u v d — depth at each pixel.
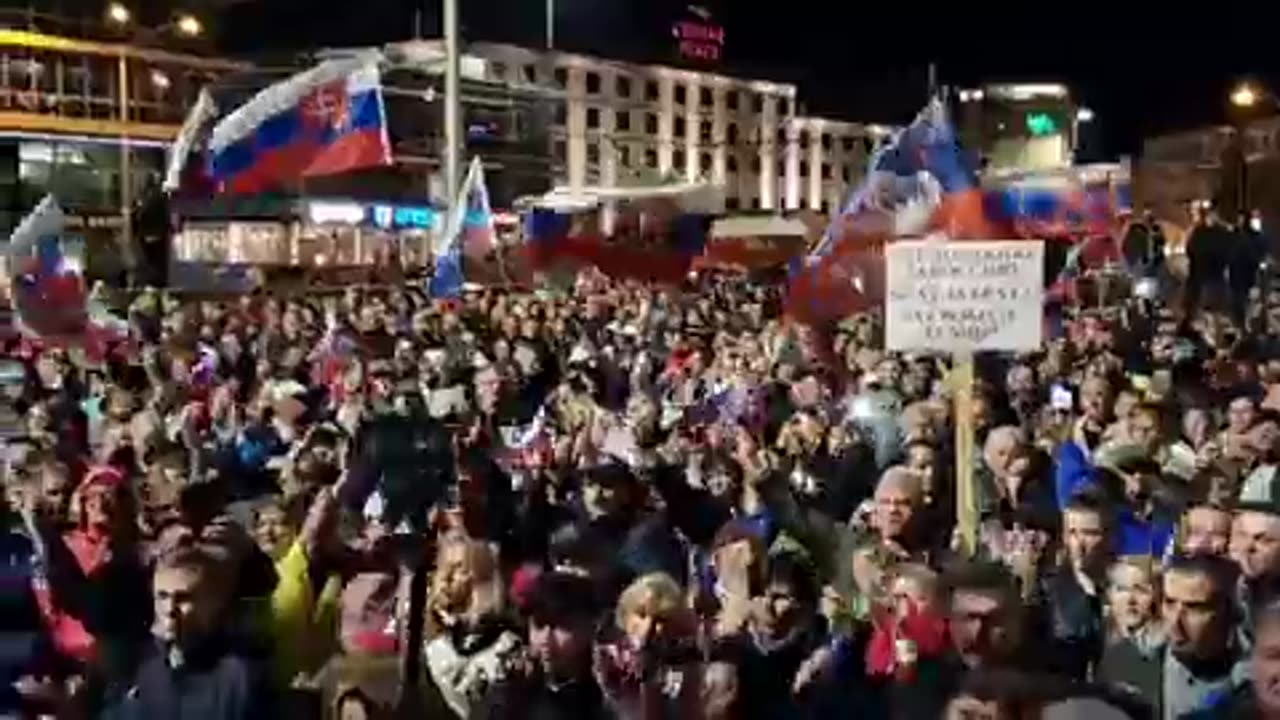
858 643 5.36
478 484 7.29
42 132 52.69
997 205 12.97
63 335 17.17
